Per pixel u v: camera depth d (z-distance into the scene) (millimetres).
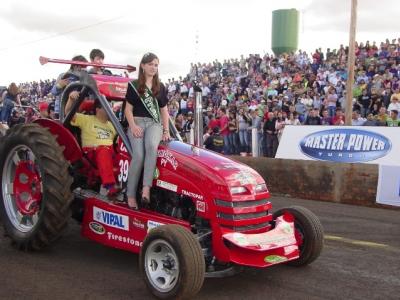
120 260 5230
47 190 4977
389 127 10172
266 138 14969
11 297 4176
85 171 5672
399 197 8867
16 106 9383
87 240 5926
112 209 4934
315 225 5043
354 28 12664
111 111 5129
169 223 4496
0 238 5898
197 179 4539
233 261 4227
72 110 5523
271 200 9781
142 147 4844
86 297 4223
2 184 5602
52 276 4703
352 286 4742
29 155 5438
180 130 15117
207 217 4426
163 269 4262
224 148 15961
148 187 4762
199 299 4285
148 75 4867
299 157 11297
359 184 9336
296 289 4602
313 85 17578
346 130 10734
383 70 16781
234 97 20203
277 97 16891
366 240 6590
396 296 4520
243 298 4336
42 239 5137
